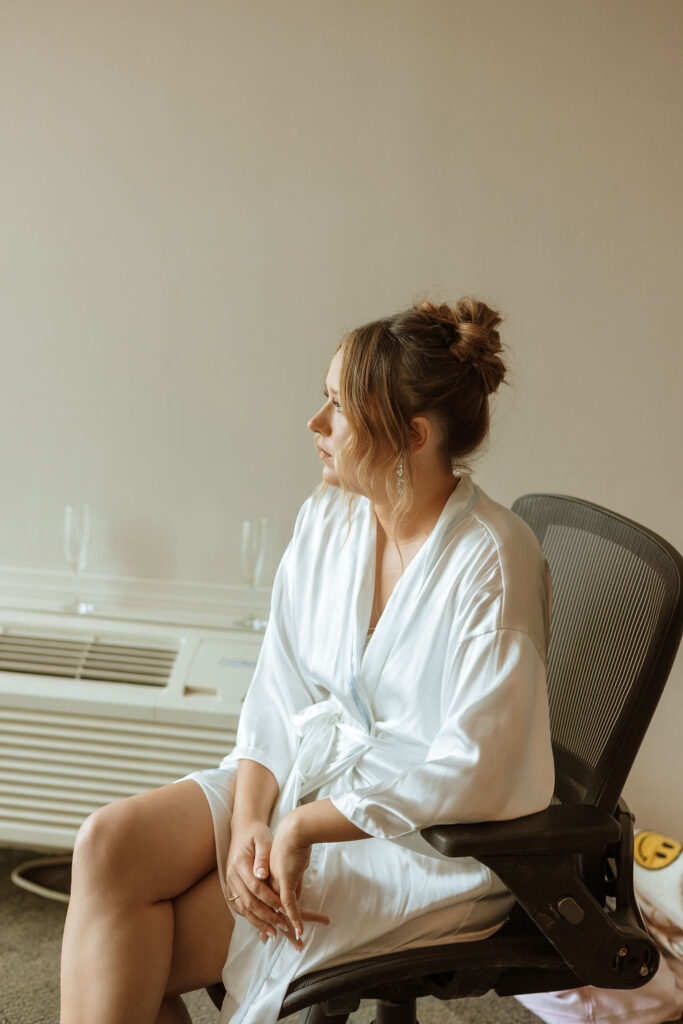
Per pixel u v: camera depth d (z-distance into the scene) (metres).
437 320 1.17
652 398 1.98
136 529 2.12
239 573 2.11
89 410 2.08
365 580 1.26
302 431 2.05
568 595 1.27
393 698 1.22
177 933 1.14
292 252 1.99
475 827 1.01
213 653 1.97
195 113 1.96
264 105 1.95
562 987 1.11
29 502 2.12
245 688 1.89
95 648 1.99
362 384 1.15
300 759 1.26
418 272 1.98
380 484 1.21
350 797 1.07
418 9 1.90
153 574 2.13
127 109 1.97
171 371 2.05
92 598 2.13
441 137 1.93
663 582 1.07
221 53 1.94
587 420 2.00
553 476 2.03
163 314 2.03
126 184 1.99
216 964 1.15
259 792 1.24
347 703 1.26
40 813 1.90
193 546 2.11
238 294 2.01
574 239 1.95
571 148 1.92
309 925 1.11
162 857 1.13
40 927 1.83
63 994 1.08
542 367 1.99
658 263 1.94
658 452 2.00
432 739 1.19
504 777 1.04
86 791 1.89
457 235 1.96
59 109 1.98
